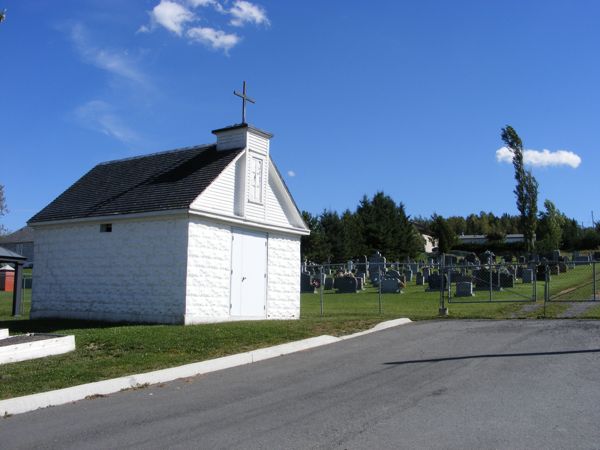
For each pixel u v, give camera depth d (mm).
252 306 19469
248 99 20016
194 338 13719
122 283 18266
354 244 67375
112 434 6996
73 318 19219
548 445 5988
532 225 60031
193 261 17156
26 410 8352
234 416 7656
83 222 19391
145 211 17703
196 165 19578
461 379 9289
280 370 10891
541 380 9008
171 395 9133
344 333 15070
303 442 6371
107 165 23328
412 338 13953
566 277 38062
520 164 60312
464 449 5941
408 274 43781
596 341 12219
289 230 21297
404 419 7113
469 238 95812
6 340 12656
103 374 10406
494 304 23891
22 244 75312
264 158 20328
